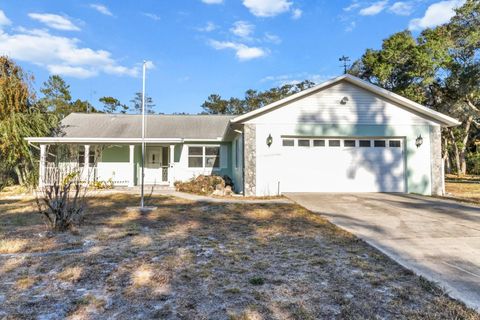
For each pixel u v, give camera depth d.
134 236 5.78
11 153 15.41
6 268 4.09
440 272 3.90
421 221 6.95
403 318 2.77
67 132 17.34
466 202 9.85
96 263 4.26
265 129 12.26
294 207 9.09
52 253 4.70
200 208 9.20
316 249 4.93
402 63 23.30
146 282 3.62
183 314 2.88
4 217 7.89
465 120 26.34
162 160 17.41
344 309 2.95
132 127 18.27
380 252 4.75
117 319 2.79
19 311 2.94
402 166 12.57
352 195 11.44
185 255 4.59
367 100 12.55
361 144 12.61
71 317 2.83
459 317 2.78
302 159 12.40
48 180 14.25
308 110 12.40
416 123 12.60
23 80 17.05
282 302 3.11
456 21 22.00
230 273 3.90
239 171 13.95
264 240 5.48
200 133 17.67
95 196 12.28
